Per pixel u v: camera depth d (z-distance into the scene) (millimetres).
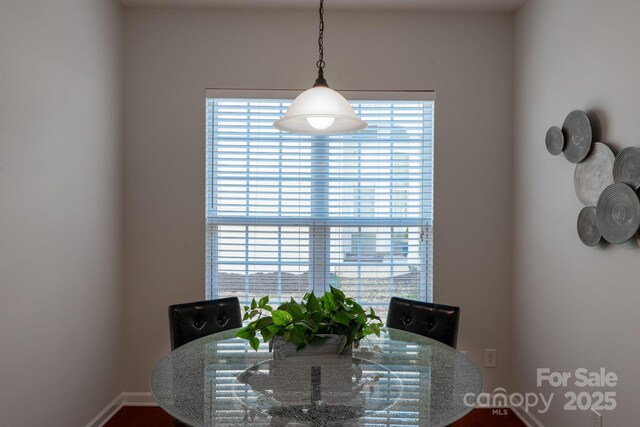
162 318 3068
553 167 2531
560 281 2453
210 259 3133
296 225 3141
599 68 2113
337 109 1873
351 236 3152
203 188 3072
